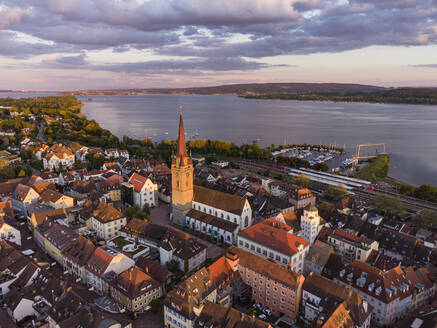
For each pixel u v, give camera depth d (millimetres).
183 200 163375
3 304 99375
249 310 104938
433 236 149250
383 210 190375
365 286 106625
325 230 150375
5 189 187625
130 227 145875
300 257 122188
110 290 104688
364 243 133625
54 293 97250
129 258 114812
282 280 101625
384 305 100500
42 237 137500
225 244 148000
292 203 197625
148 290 101625
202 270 101000
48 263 120438
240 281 111438
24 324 93062
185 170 159750
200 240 151875
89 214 155000
